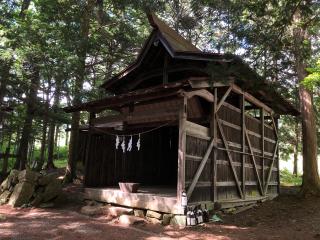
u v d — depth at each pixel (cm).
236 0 799
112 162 1115
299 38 921
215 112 908
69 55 1222
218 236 675
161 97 818
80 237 627
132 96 853
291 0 671
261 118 1228
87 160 1036
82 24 1388
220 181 916
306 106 1267
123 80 1136
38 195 952
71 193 1105
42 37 1234
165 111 827
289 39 803
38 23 1235
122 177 1145
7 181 1030
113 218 825
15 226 691
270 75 737
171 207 766
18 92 1362
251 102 1153
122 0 1323
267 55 723
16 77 1278
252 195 1102
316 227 782
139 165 1216
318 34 1209
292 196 1248
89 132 1054
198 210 779
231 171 977
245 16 780
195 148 830
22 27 1205
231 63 714
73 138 1369
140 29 1675
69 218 808
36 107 1394
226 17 845
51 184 989
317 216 909
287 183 1902
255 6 697
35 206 932
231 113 1012
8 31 1199
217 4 872
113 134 1016
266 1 686
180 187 756
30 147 2306
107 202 924
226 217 866
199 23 1716
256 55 721
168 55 1025
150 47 1002
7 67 1233
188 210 755
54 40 1272
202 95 852
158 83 1147
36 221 752
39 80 1441
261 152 1206
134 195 852
